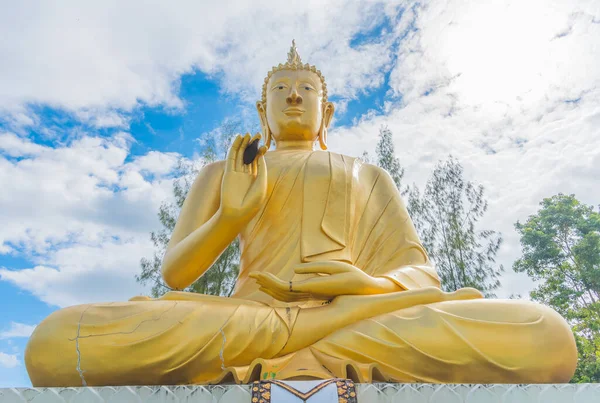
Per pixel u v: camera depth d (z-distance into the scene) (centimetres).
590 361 1462
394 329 418
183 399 342
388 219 581
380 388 343
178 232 546
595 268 1605
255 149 503
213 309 427
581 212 1783
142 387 347
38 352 388
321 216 558
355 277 459
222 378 401
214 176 589
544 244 1725
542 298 1650
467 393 342
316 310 451
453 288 1234
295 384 330
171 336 403
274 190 580
